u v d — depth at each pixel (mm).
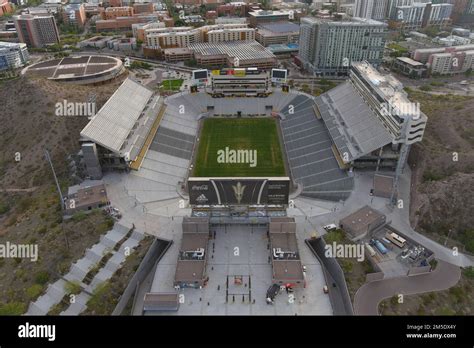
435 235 131625
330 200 153000
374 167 167000
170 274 119250
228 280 116750
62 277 118562
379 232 134250
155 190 162500
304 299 110188
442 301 107750
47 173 170500
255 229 137250
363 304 107125
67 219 140375
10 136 189750
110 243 130375
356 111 191375
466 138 160875
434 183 144000
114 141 168875
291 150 195000
